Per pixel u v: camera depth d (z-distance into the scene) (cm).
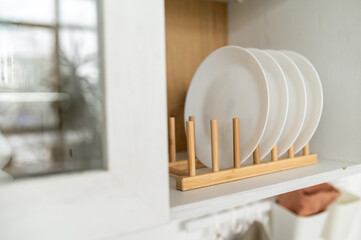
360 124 72
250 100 63
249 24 99
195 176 54
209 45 103
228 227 96
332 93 78
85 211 36
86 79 38
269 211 101
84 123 38
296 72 68
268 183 57
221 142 70
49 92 39
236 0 100
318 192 92
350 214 97
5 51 40
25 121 38
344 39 74
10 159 37
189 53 97
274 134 64
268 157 76
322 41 79
